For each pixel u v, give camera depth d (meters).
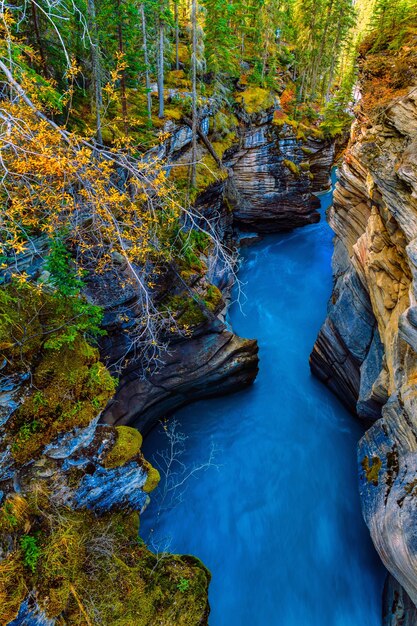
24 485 7.47
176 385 15.02
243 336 20.41
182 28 30.34
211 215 21.95
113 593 7.62
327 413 16.34
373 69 13.21
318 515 12.99
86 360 8.39
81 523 8.23
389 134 10.54
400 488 8.91
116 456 8.73
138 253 7.32
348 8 36.25
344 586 11.22
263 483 14.00
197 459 14.77
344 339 14.60
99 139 13.40
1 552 6.70
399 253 10.47
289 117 29.77
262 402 17.05
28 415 7.37
